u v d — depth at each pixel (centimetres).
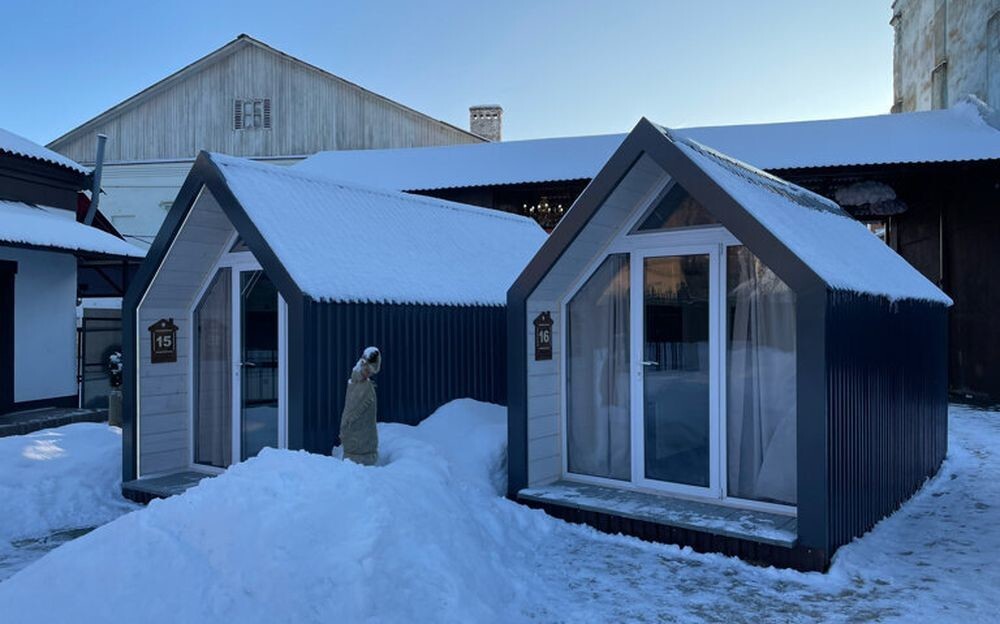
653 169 627
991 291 1465
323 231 757
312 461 487
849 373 545
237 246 773
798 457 507
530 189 1895
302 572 379
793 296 578
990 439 1016
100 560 377
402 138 2930
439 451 664
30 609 352
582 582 496
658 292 650
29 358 1200
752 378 596
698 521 559
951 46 1977
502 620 418
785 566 512
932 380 799
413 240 887
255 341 753
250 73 2967
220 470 784
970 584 481
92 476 793
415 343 777
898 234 1817
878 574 495
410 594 395
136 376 777
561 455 712
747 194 588
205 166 716
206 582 365
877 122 1767
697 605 455
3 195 1251
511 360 677
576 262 682
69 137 3030
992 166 1472
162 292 791
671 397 639
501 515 603
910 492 698
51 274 1246
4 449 807
